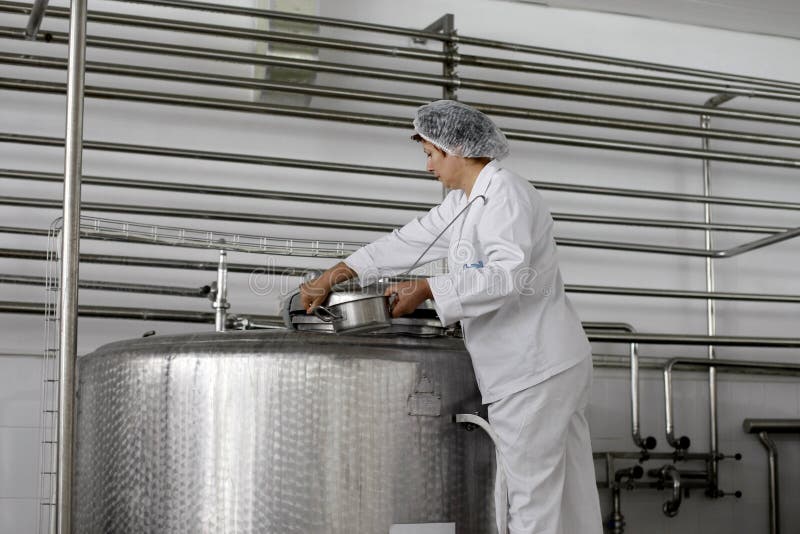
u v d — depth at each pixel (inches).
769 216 171.3
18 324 126.2
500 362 86.7
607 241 156.5
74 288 70.3
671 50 168.7
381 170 141.1
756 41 174.6
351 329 83.4
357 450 80.7
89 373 92.7
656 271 162.6
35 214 129.2
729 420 164.1
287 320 92.8
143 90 134.0
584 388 89.7
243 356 81.3
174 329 135.0
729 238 168.1
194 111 138.1
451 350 88.4
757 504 163.5
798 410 168.7
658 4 162.1
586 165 160.6
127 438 85.5
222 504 80.0
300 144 143.2
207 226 137.1
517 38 158.4
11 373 125.3
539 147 158.1
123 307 128.1
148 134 135.6
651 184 164.4
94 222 127.6
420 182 149.2
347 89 136.9
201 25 129.9
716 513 161.2
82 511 92.3
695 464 161.2
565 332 88.7
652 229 163.5
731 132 158.2
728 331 166.1
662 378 160.6
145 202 134.6
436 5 154.1
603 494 154.5
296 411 80.2
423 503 82.7
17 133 127.6
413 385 83.5
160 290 125.6
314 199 137.2
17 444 124.6
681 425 160.9
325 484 79.7
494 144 93.0
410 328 92.0
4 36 123.5
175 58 138.5
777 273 170.6
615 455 151.9
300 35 133.4
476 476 86.0
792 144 160.1
